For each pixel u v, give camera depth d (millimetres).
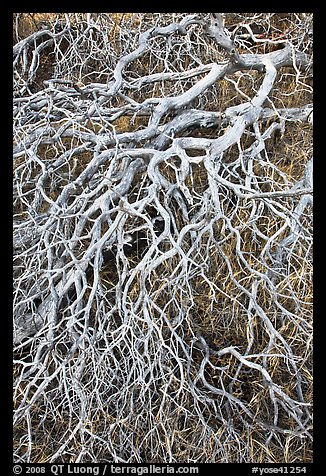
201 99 2906
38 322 2369
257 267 2475
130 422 2207
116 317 2500
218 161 2428
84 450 1999
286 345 2090
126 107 2602
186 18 2592
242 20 3328
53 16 3324
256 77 3018
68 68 3176
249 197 2199
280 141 2846
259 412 2285
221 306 2457
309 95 3055
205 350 2266
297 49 2963
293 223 2443
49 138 2592
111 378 2205
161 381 2332
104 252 2537
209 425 2293
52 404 2199
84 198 2168
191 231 2420
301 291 2422
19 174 2777
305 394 2326
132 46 3109
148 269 2053
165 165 2668
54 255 2438
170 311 2418
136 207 2303
